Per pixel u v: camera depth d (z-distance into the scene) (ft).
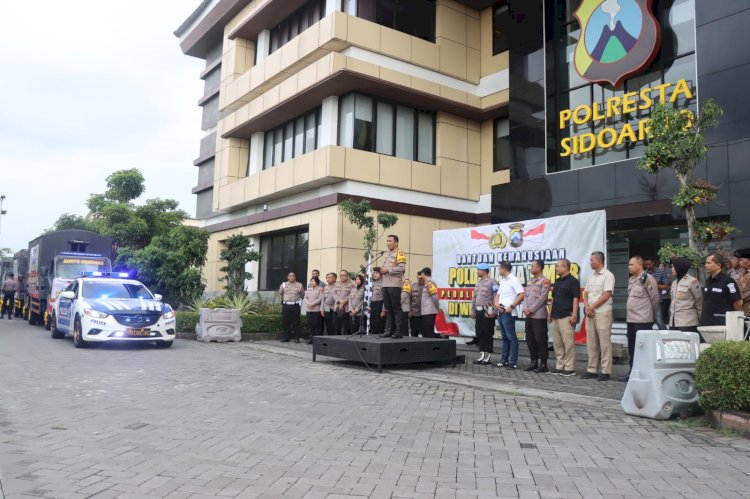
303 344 50.80
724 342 20.07
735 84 42.11
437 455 16.46
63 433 18.62
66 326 48.85
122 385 27.81
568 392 26.81
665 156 32.17
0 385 27.40
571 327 32.45
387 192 61.62
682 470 15.11
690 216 32.50
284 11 71.97
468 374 32.86
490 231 44.19
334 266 58.44
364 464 15.55
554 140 55.83
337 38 57.62
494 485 13.87
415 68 63.36
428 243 63.87
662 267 37.52
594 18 52.31
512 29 60.49
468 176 68.44
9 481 13.92
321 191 62.59
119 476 14.39
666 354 21.62
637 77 50.42
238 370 33.50
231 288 65.46
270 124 73.41
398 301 35.73
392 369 34.91
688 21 47.26
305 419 20.93
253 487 13.64
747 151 40.52
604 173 49.70
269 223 71.15
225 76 81.71
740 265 29.17
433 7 67.56
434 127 67.31
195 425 19.86
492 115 68.13
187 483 13.89
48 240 68.33
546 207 53.98
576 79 54.80
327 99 62.23
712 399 19.85
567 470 15.10
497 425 20.24
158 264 63.46
